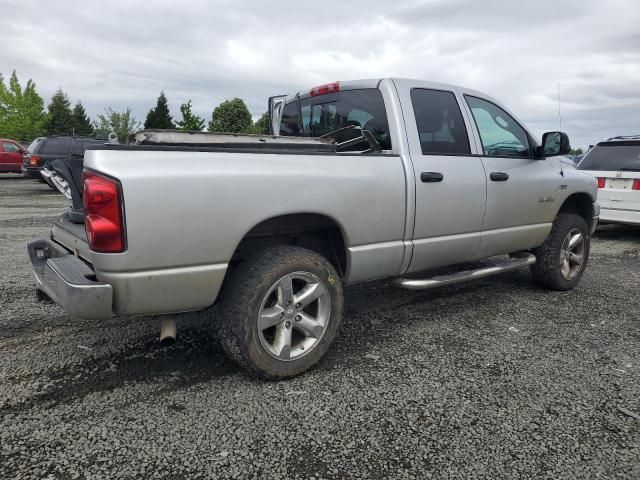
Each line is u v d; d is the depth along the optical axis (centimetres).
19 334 369
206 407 271
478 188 401
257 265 289
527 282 546
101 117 5375
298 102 463
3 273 540
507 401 284
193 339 364
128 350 343
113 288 248
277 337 300
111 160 242
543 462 230
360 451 235
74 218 343
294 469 222
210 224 263
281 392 289
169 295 261
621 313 446
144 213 244
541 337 383
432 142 381
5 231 826
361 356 342
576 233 511
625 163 812
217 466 223
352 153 332
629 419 268
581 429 257
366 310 442
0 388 288
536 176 457
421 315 430
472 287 522
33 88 4103
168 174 250
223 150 274
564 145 444
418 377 311
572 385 305
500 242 436
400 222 351
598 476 221
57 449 232
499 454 235
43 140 1681
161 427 251
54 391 286
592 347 366
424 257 376
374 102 377
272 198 283
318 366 325
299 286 322
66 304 251
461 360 338
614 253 746
